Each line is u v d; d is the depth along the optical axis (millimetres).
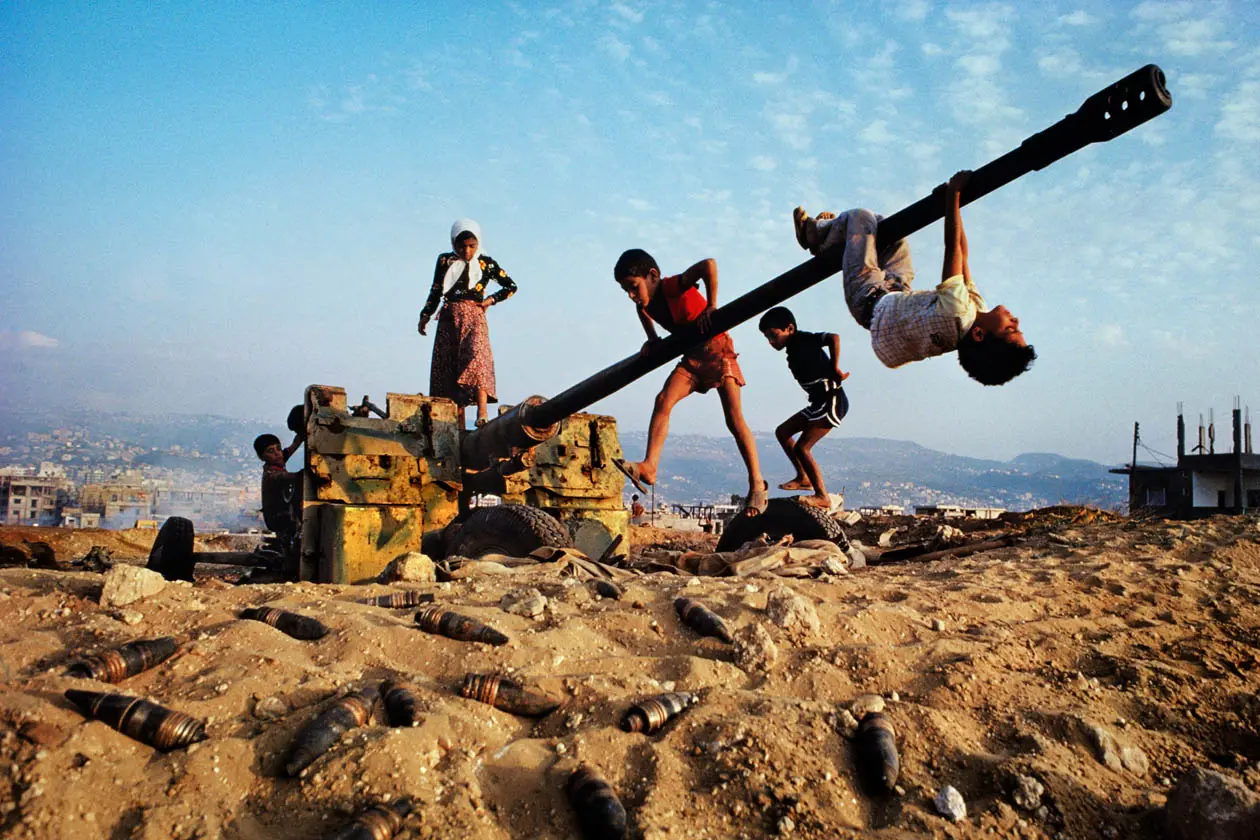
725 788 3123
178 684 3637
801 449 9445
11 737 2906
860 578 7281
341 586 5703
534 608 5000
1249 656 5277
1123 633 5660
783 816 2996
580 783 2975
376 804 2814
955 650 4805
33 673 3615
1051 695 4324
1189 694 4516
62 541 13148
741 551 8516
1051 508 14625
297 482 9336
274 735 3205
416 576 6223
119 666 3621
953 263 5016
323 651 4168
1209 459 36219
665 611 5125
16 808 2656
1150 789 3549
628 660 4289
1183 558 8164
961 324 4844
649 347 7348
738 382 8086
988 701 4156
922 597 6156
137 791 2842
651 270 7039
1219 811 2900
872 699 3855
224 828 2721
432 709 3455
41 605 4469
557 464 9820
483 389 10664
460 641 4332
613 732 3412
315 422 8523
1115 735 3922
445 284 10719
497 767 3172
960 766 3471
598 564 7305
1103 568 7434
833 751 3424
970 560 8672
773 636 4820
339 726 3217
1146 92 4363
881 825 3062
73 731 3000
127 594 4566
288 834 2738
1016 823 3094
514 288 11125
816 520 9055
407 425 9180
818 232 6027
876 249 5680
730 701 3779
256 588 5438
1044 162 4848
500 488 9531
